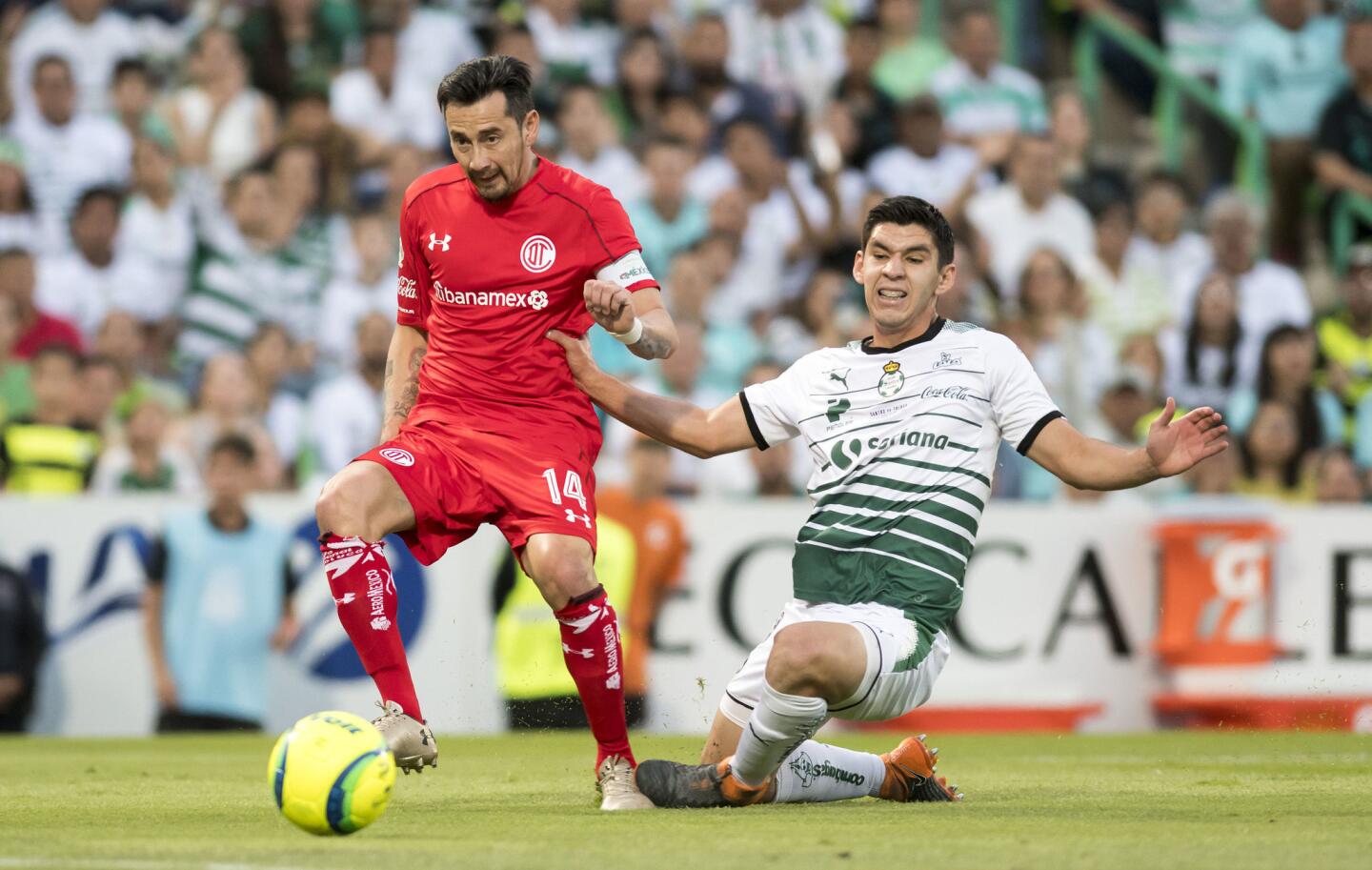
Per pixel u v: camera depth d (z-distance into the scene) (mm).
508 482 16891
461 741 28984
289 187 41094
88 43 43594
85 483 35719
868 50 45969
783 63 46938
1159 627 33250
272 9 44250
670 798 15875
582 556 16516
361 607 15844
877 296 16203
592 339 38938
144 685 30500
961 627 32438
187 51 44781
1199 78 51688
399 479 16547
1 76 42906
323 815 13055
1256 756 26016
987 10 50781
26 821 14914
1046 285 41656
